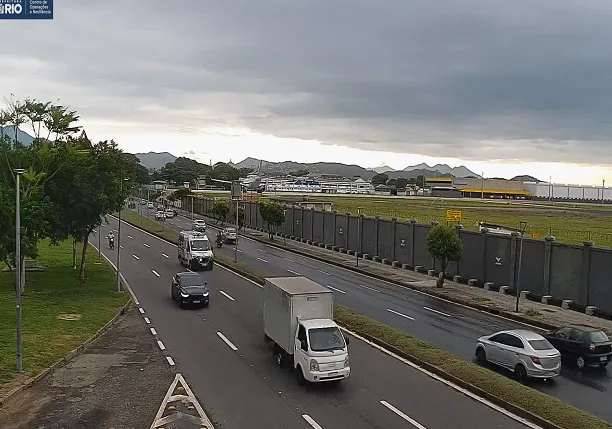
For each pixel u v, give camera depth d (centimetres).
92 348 2505
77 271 4800
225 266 5297
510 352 2205
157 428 1611
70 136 4016
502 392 1888
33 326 2750
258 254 6353
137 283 4369
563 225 7862
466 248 4472
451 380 2077
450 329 2977
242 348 2530
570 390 2050
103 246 6869
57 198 3975
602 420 1656
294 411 1758
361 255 6053
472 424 1666
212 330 2875
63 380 2050
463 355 2467
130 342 2619
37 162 3794
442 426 1647
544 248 3769
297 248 6850
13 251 3297
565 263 3616
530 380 2156
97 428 1609
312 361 1947
